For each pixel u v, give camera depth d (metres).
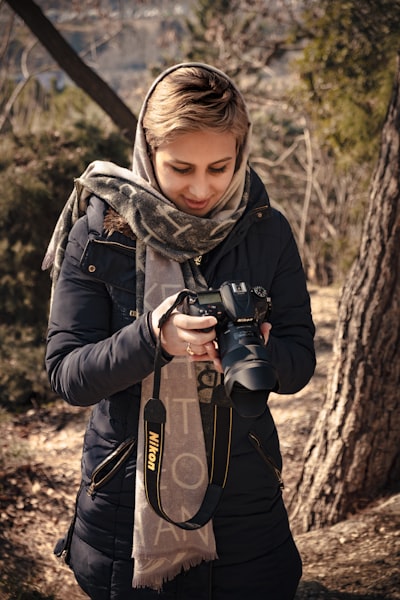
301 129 16.23
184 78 1.46
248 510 1.65
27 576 3.54
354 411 3.60
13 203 6.79
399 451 3.62
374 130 5.30
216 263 1.62
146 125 1.52
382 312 3.47
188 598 1.66
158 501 1.58
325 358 6.55
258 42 10.66
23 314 7.04
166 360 1.46
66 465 5.16
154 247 1.56
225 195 1.59
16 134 7.14
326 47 5.05
